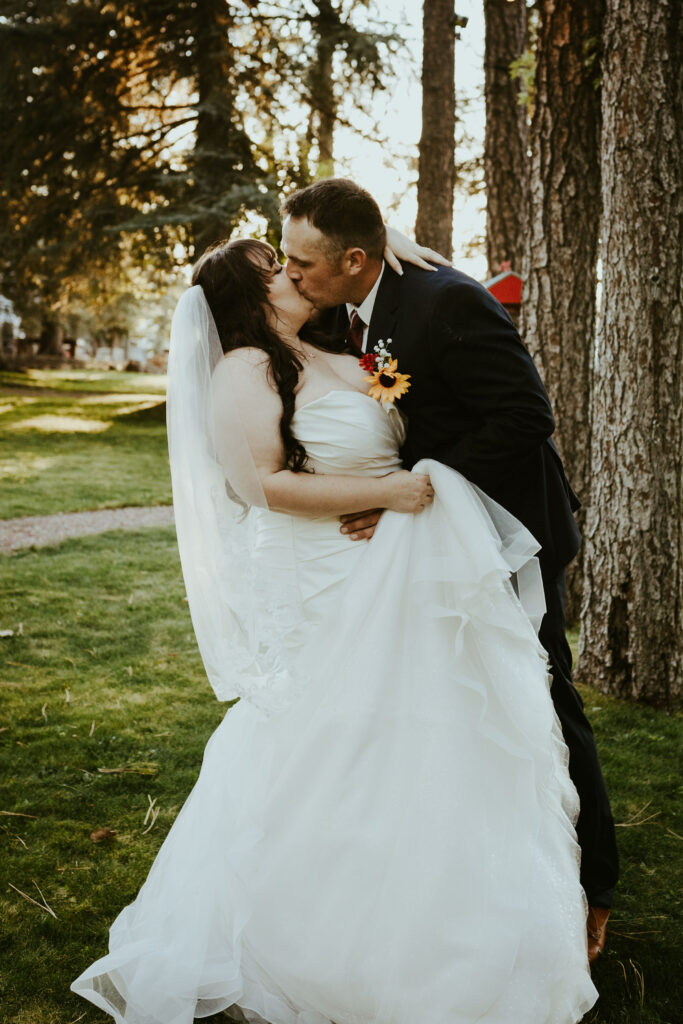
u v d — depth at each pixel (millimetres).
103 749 3561
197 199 14766
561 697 2416
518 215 8078
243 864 2037
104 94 15617
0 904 2523
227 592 2154
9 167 15805
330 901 1967
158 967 2088
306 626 2195
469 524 2057
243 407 2145
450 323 2139
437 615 2066
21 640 4910
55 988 2211
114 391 24156
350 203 2123
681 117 3799
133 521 8352
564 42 4848
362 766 2020
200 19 14844
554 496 2416
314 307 2277
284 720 2141
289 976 1993
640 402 3912
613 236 3908
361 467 2219
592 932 2367
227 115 14789
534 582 2229
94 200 16453
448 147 9633
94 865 2729
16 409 17797
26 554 6910
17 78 14844
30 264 16641
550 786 2105
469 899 1902
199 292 2197
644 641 4051
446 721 2004
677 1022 2121
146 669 4523
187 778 3307
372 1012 1944
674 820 3043
